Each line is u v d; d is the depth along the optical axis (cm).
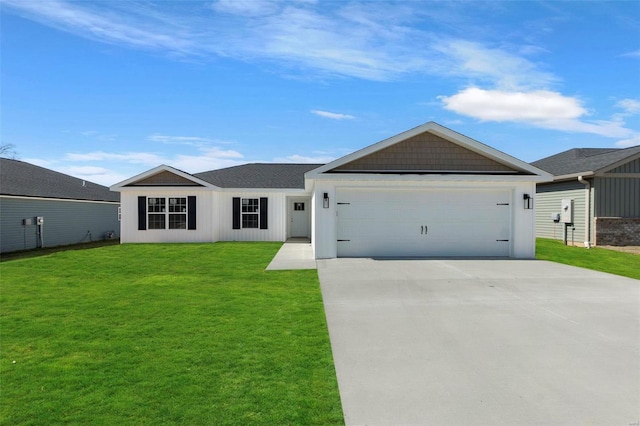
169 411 339
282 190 1961
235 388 382
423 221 1257
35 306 697
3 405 350
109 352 476
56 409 343
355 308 664
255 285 872
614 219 1611
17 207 1702
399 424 319
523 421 322
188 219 1875
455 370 420
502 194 1264
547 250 1484
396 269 1031
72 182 2408
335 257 1241
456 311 642
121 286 879
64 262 1264
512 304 683
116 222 2538
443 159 1273
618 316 610
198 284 892
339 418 328
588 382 390
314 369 425
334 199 1238
